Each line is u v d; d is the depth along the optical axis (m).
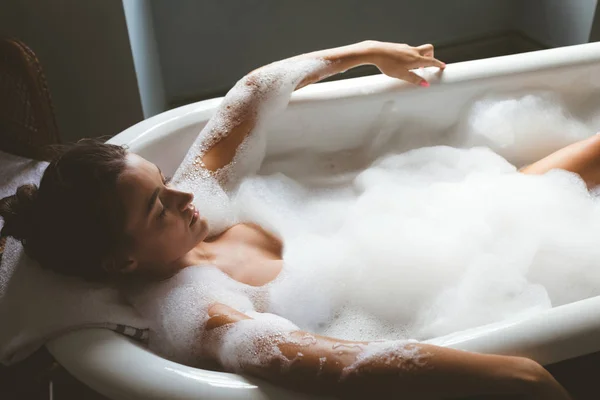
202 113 1.42
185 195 1.10
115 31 1.65
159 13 2.06
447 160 1.48
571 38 2.22
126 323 1.04
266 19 2.14
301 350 0.90
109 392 0.91
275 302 1.20
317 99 1.43
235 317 1.01
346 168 1.54
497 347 0.90
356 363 0.87
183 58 2.17
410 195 1.37
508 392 0.85
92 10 1.62
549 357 0.90
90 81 1.74
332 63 1.42
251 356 0.93
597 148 1.34
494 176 1.39
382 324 1.23
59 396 1.42
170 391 0.88
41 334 1.00
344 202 1.44
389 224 1.29
